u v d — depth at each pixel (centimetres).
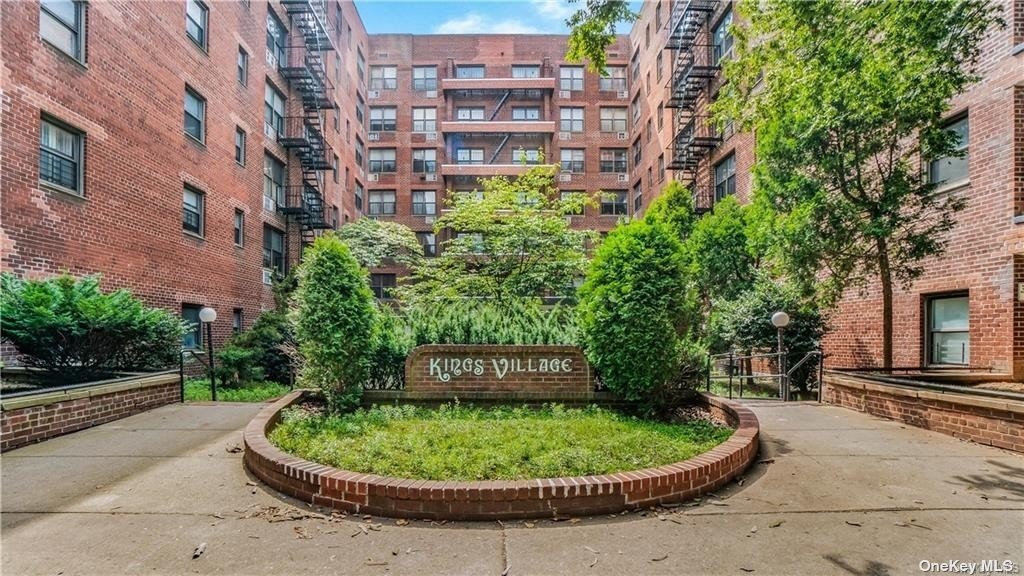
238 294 1622
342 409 663
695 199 2117
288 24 2053
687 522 367
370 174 3409
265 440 488
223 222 1528
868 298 1136
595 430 551
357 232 2369
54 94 918
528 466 427
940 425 632
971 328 902
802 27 711
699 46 2095
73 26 980
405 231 2623
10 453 534
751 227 1055
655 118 2755
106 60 1048
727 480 444
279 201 1998
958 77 660
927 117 698
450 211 1842
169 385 840
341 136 2759
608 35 688
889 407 716
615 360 658
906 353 1040
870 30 702
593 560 314
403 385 738
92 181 1005
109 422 689
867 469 484
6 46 824
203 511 384
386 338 745
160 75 1227
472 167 3272
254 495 416
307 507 392
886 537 343
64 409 620
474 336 755
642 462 444
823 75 676
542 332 765
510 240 1373
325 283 669
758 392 1140
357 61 3128
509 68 3475
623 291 657
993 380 819
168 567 305
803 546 331
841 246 796
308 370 671
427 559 315
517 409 670
